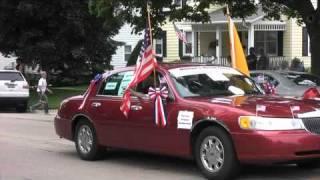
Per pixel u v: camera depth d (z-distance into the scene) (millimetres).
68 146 13133
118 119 10109
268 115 8133
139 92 9828
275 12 21438
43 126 17766
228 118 8344
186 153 8953
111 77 10641
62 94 31844
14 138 14641
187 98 9102
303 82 14570
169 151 9234
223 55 35219
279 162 8109
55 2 30328
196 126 8758
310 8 17969
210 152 8664
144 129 9586
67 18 30500
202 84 9531
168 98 9234
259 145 8031
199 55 36250
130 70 10352
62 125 11578
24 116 21734
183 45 36594
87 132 10977
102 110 10484
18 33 31594
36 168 10203
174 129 9062
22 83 24312
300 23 22047
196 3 23750
